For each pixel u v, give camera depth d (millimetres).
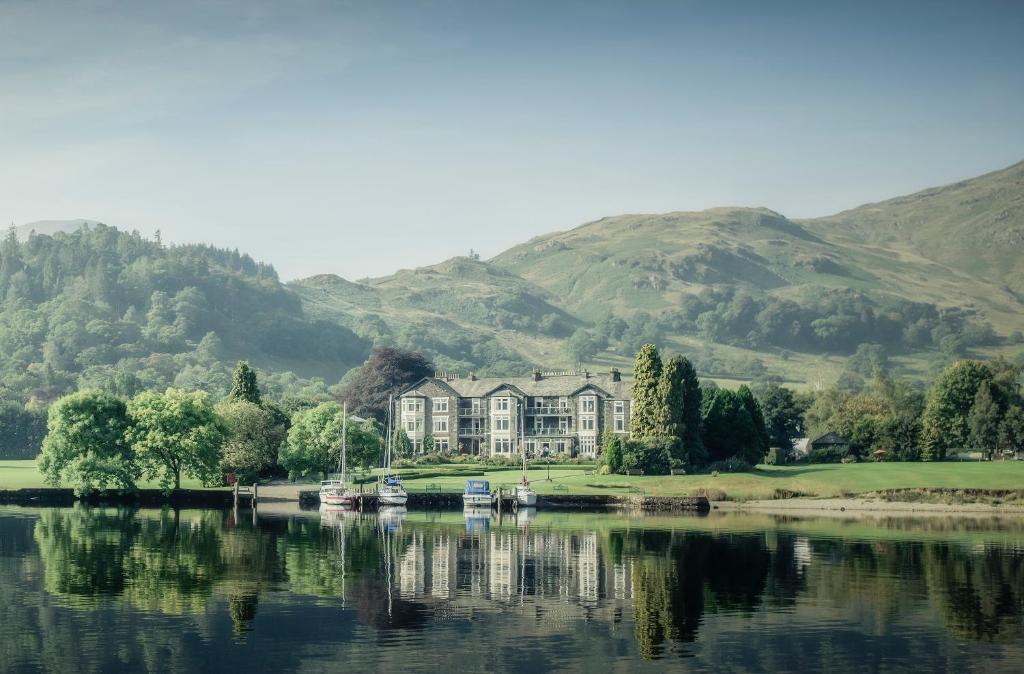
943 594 83562
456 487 162125
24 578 89500
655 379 176750
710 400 196250
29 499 157750
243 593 83812
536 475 175875
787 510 148000
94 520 133875
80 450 152500
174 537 116125
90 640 68875
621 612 77812
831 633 71250
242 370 191125
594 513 145875
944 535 118562
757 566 96750
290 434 169125
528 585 87938
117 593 83500
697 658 65500
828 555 103250
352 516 140875
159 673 61969
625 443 171750
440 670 62938
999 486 156625
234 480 162500
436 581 89438
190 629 71875
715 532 121312
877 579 90062
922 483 159750
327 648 67438
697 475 169000
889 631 71688
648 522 132625
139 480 171375
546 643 69000
